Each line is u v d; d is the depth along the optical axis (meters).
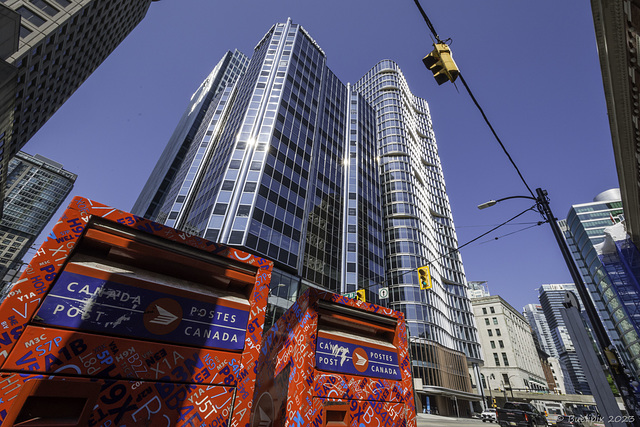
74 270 1.70
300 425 2.09
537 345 110.94
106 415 1.50
